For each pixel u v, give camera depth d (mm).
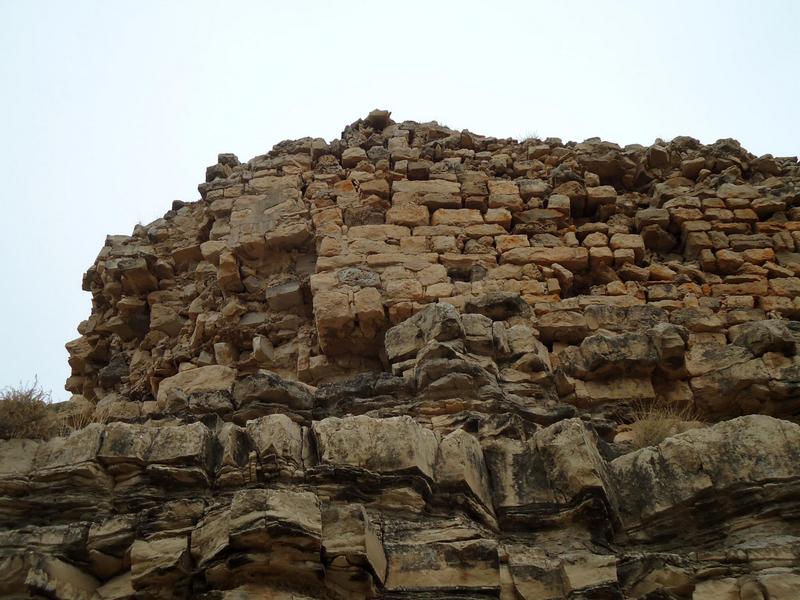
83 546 8977
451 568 8883
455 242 16766
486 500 9820
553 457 9992
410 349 12977
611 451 10898
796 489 9305
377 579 8625
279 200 17906
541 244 17062
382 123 20375
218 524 8766
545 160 19406
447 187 17859
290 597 8305
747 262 17031
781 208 17938
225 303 16875
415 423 9969
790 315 16109
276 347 16078
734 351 13469
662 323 14047
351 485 9336
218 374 14953
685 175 19344
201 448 9617
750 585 8562
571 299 15781
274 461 9383
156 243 19156
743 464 9586
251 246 17031
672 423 11750
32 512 9344
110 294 18422
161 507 9125
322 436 9695
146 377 16625
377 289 15539
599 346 13398
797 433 9695
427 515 9406
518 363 13055
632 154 19594
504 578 8984
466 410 11789
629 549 9586
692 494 9578
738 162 19562
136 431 9781
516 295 14953
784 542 8922
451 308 13086
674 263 17094
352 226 17188
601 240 17219
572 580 8930
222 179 18922
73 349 18625
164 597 8625
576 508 9617
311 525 8453
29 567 8695
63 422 10891
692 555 9281
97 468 9539
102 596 8789
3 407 10047
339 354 15328
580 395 13141
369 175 18141
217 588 8469
